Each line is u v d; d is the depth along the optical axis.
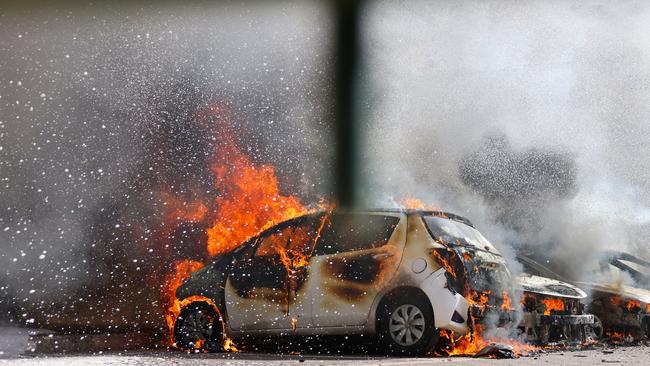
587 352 12.96
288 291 12.93
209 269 13.74
